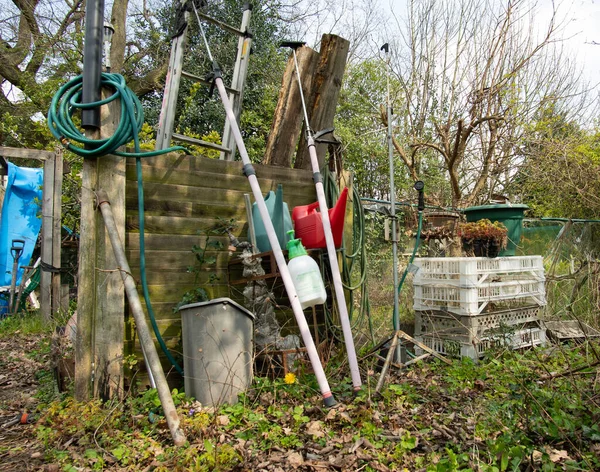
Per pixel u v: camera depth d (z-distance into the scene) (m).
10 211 7.67
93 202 3.19
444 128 11.01
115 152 3.24
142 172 3.44
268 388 3.12
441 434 2.57
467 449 2.37
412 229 6.75
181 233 3.56
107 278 3.16
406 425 2.71
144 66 13.84
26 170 7.82
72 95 3.34
